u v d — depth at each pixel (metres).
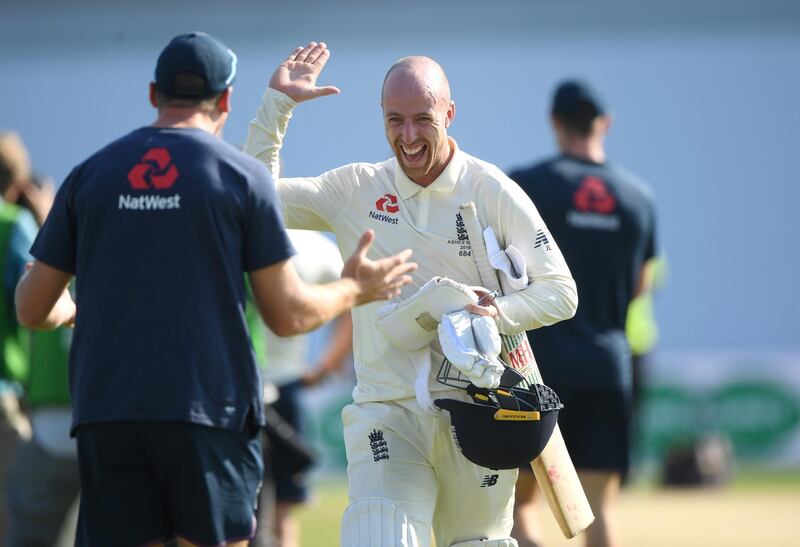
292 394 28.47
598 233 23.72
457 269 17.05
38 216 27.58
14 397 25.78
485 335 16.09
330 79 61.22
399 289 15.37
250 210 14.59
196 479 14.45
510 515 17.78
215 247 14.45
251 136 17.50
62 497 25.14
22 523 25.09
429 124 16.34
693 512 38.38
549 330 23.70
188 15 64.50
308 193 17.38
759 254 61.78
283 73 17.55
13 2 63.94
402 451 16.86
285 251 14.71
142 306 14.33
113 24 64.44
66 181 14.88
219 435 14.50
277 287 14.69
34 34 63.94
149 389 14.25
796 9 62.31
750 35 62.88
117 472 14.66
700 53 62.91
